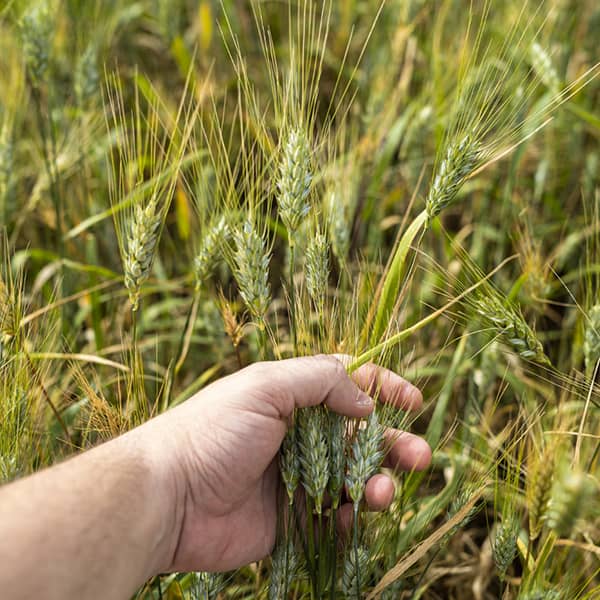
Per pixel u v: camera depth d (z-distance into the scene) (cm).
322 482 52
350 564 55
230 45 98
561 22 89
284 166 53
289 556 55
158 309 77
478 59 85
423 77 91
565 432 52
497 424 73
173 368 65
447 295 58
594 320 57
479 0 89
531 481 52
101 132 87
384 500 55
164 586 59
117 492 49
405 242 55
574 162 87
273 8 103
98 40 92
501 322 55
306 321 57
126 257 56
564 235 84
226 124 88
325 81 98
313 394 53
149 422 53
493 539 57
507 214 77
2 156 73
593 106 92
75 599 46
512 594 64
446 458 65
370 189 77
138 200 58
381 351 55
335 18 104
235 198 56
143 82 81
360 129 87
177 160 60
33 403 59
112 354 75
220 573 57
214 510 54
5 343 57
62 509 47
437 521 68
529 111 77
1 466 55
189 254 76
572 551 60
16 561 45
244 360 75
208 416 52
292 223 53
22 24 71
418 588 61
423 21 94
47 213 80
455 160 52
